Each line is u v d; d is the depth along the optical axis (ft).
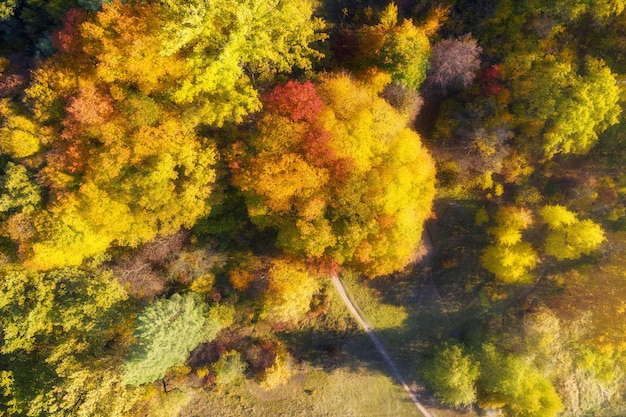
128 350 125.49
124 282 130.21
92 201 115.14
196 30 102.83
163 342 119.24
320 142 112.27
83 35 107.96
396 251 127.54
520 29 134.92
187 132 118.01
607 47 137.28
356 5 142.10
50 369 121.70
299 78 129.08
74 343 123.03
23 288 122.11
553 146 135.95
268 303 135.85
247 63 127.75
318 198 117.29
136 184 113.50
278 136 112.27
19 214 115.96
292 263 135.03
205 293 140.26
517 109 135.13
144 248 132.46
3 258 123.54
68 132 112.37
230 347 145.18
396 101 130.31
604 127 135.44
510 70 133.59
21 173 115.65
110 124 112.16
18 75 119.65
